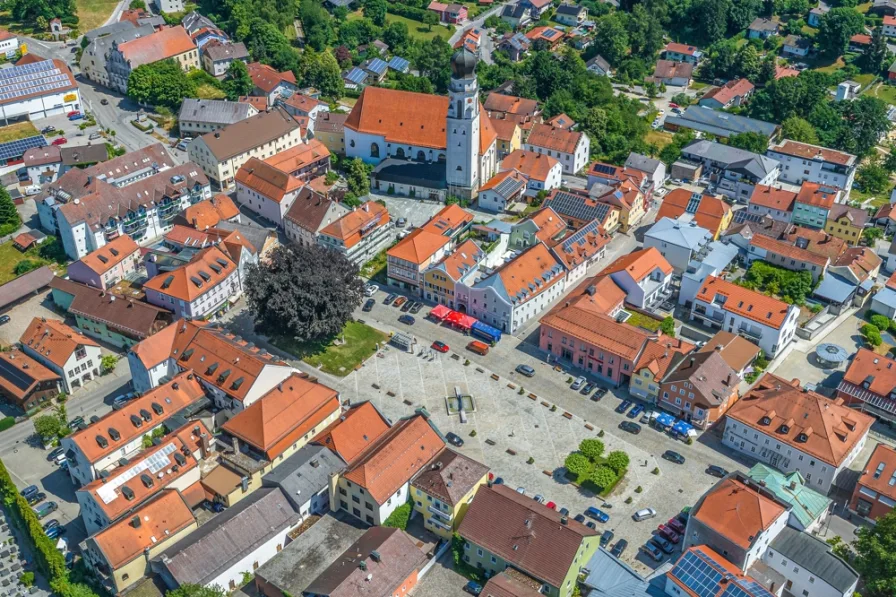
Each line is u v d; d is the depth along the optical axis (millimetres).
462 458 181000
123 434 187750
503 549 163625
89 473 183250
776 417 194250
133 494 173000
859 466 194750
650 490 188375
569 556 158500
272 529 171125
